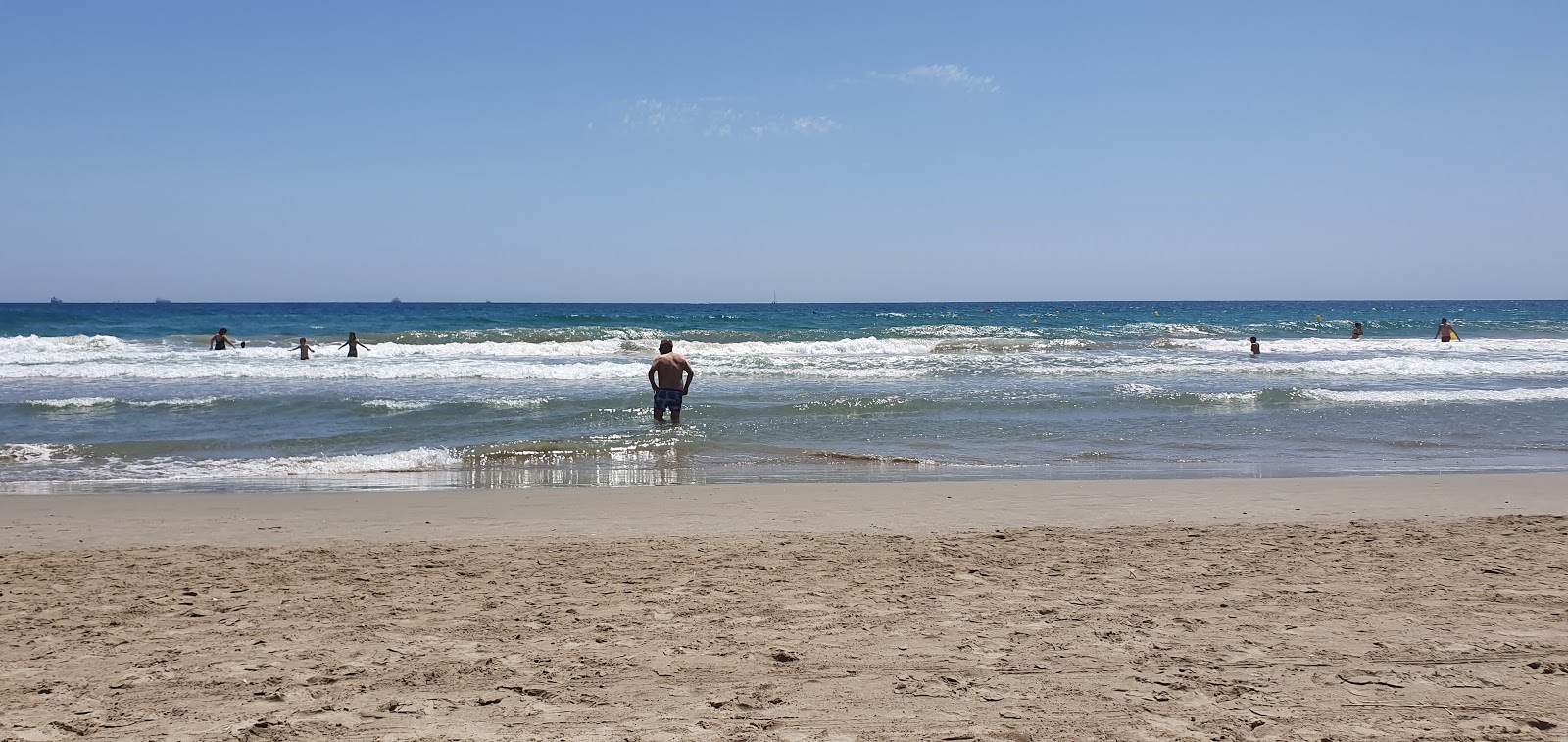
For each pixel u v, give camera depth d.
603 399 17.30
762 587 5.73
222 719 3.72
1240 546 6.89
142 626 4.95
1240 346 32.34
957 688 4.03
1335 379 21.47
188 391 18.47
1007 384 20.11
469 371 21.83
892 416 15.70
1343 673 4.18
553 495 9.40
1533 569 6.08
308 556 6.68
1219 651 4.48
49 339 28.77
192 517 8.32
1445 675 4.16
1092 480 10.34
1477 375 22.16
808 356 27.83
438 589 5.73
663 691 4.01
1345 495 9.30
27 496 9.39
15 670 4.27
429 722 3.69
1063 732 3.59
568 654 4.49
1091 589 5.64
